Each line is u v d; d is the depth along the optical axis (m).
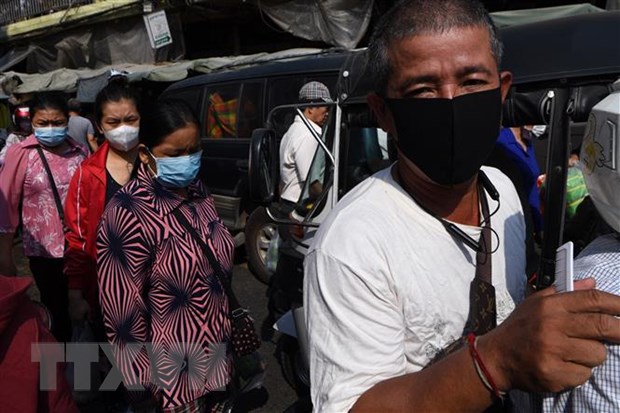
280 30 9.77
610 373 0.87
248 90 5.78
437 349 1.18
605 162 1.00
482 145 1.18
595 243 1.08
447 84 1.14
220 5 9.87
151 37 10.70
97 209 2.88
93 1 12.52
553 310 0.82
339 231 1.14
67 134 3.56
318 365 1.11
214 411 2.47
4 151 4.50
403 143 1.20
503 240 1.40
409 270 1.15
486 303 1.21
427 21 1.13
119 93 2.91
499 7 8.29
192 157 2.21
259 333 4.64
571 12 5.96
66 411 1.61
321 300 1.12
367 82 2.77
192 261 2.21
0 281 1.50
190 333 2.21
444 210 1.25
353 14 8.45
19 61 14.59
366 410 1.00
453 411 0.91
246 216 6.10
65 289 3.60
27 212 3.47
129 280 2.12
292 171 4.26
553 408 0.97
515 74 2.21
